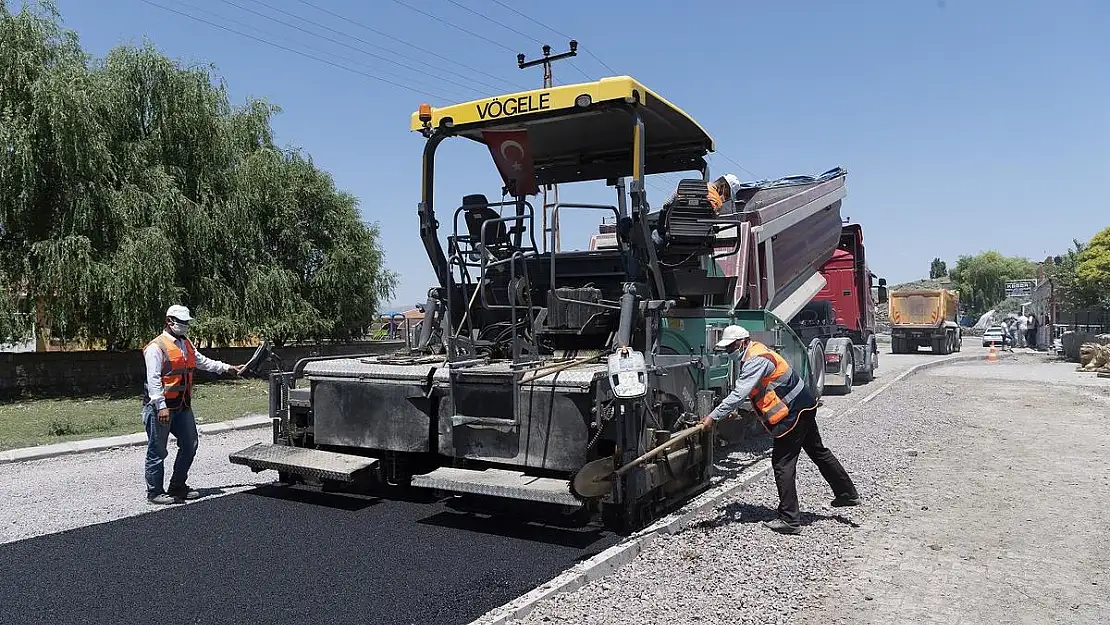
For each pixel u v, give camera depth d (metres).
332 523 5.69
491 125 6.23
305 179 20.64
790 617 4.08
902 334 30.00
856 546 5.23
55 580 4.57
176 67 17.09
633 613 4.04
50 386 15.72
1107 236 23.14
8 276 14.61
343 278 20.66
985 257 77.00
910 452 8.41
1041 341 33.88
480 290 6.63
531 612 4.06
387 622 3.98
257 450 6.36
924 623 4.03
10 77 14.53
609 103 5.77
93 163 14.80
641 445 5.29
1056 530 5.60
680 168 7.32
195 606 4.19
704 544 5.13
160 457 6.32
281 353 19.77
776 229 10.71
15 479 7.23
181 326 6.36
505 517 5.84
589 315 6.09
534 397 5.34
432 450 5.86
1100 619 4.09
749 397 5.67
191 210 16.59
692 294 6.97
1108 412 11.65
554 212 6.20
